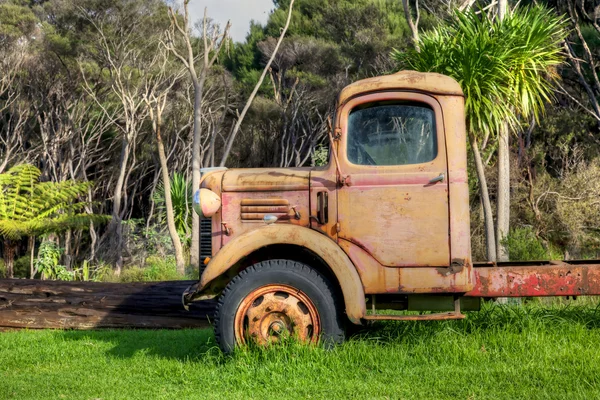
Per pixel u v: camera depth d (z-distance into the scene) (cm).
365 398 475
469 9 1027
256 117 3384
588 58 2028
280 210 603
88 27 2803
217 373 558
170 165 3347
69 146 3075
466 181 577
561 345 579
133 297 937
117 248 2427
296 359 549
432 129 585
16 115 3103
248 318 585
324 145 3344
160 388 536
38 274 2297
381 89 593
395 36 3256
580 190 1617
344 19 3516
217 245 617
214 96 3284
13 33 2875
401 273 573
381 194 579
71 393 535
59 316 920
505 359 554
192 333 816
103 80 2998
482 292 605
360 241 579
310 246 575
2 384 570
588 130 2223
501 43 941
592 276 598
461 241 568
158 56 2872
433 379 507
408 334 620
